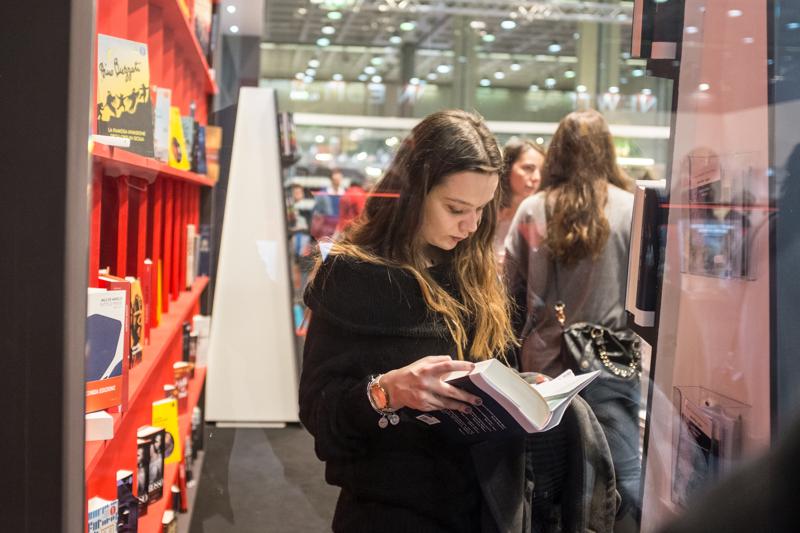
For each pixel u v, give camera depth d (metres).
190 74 3.15
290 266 3.12
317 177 3.07
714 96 1.58
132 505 1.80
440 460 1.58
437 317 1.64
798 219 1.46
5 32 1.00
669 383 1.67
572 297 1.84
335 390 1.58
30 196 1.01
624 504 1.73
